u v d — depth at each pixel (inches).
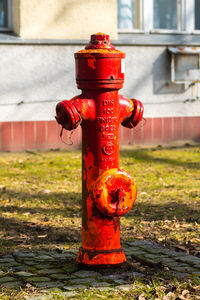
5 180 349.7
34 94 471.5
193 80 519.5
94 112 176.9
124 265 183.0
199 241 212.2
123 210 175.8
